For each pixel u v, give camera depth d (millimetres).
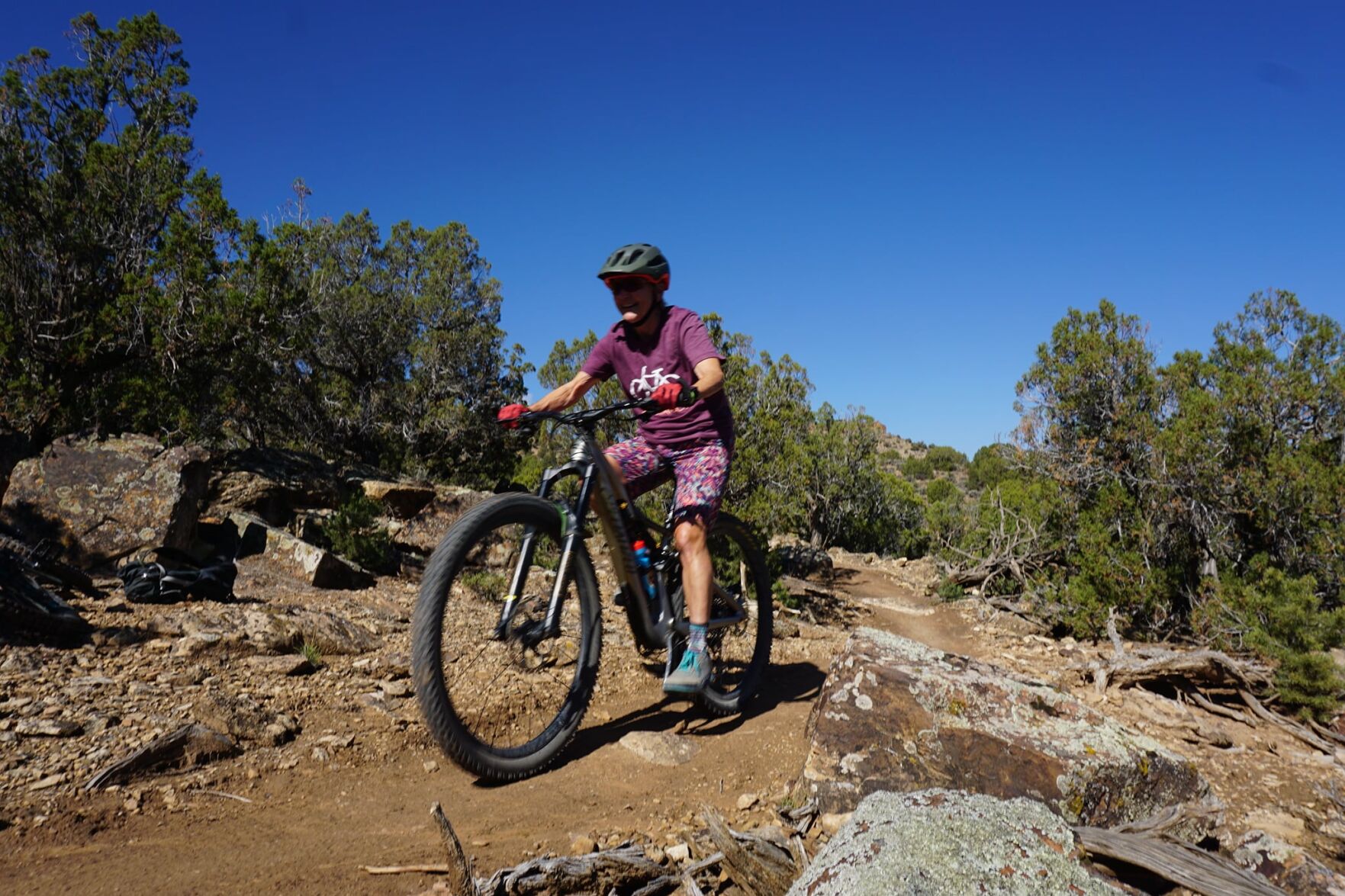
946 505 23672
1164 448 10938
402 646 5699
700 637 3695
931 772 3213
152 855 2404
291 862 2391
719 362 3518
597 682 4832
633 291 3580
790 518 14727
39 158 12984
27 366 12617
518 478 24781
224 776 3105
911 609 13312
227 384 15250
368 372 23828
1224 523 10750
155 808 2781
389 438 23391
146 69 14406
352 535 10336
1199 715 5629
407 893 2223
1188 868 2264
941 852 1923
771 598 4891
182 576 6309
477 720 3918
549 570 3645
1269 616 7023
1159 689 6141
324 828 2719
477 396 24734
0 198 12352
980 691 3545
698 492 3703
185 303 13180
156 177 13906
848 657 3781
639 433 3898
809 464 21906
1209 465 10414
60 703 3531
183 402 14414
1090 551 10766
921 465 88688
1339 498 9570
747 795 3184
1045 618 11383
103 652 4500
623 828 2809
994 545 15781
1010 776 3174
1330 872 2754
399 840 2623
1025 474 15289
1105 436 12602
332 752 3461
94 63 14070
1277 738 5258
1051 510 13742
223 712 3598
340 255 24797
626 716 4262
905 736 3320
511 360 24984
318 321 18062
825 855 2074
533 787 3227
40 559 6152
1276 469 9930
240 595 7316
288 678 4434
